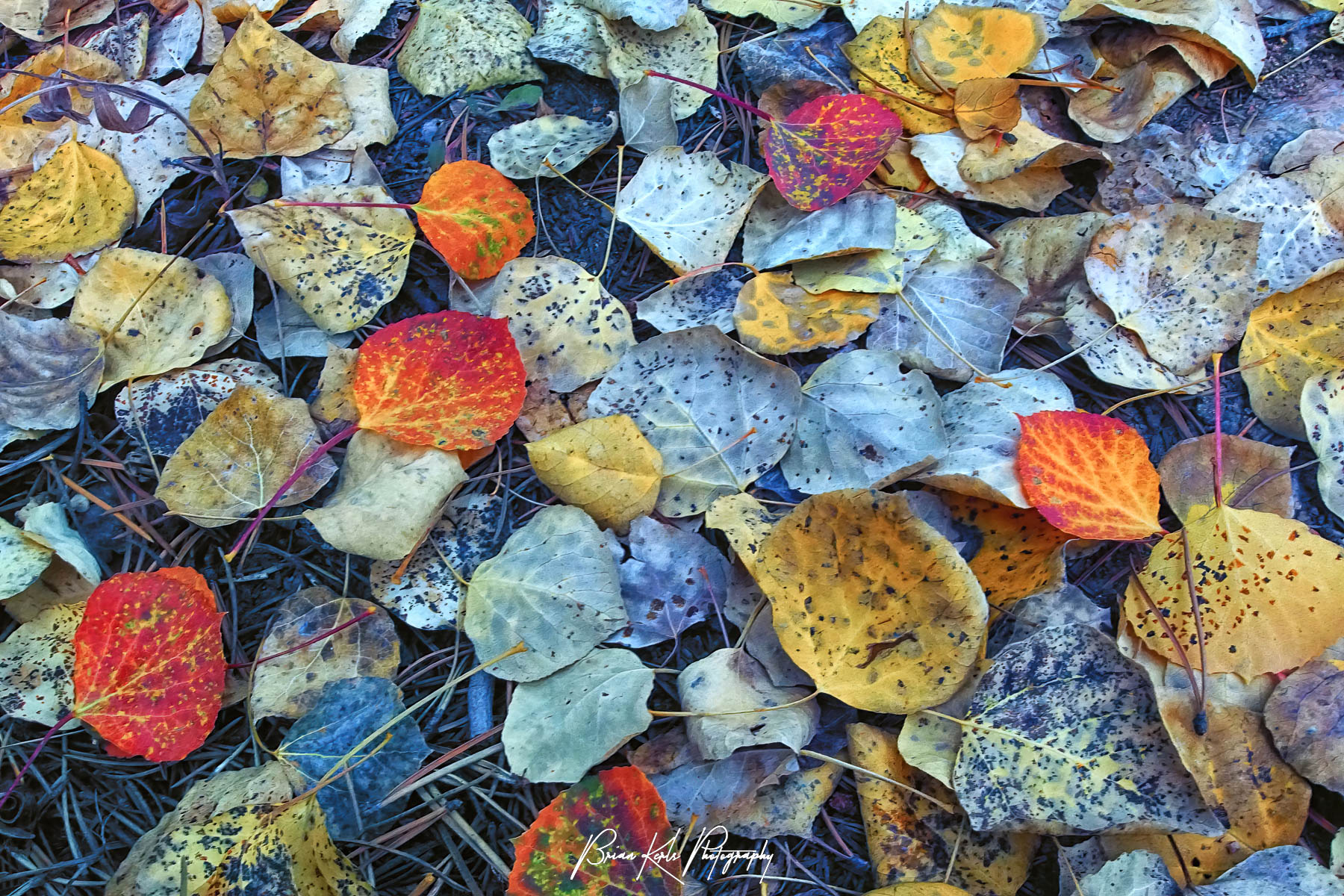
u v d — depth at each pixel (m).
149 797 0.49
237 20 0.58
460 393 0.49
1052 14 0.56
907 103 0.54
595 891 0.46
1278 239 0.53
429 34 0.57
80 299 0.52
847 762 0.49
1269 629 0.48
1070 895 0.47
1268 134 0.54
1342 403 0.51
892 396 0.50
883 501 0.46
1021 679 0.47
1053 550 0.49
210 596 0.48
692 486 0.50
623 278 0.54
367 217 0.53
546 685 0.48
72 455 0.52
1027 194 0.54
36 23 0.57
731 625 0.50
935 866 0.48
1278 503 0.50
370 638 0.49
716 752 0.47
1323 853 0.48
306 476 0.50
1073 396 0.52
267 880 0.46
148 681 0.47
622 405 0.50
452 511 0.51
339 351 0.51
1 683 0.49
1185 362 0.52
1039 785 0.46
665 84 0.54
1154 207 0.52
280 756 0.48
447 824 0.49
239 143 0.55
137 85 0.56
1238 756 0.48
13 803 0.49
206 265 0.53
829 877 0.48
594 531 0.49
